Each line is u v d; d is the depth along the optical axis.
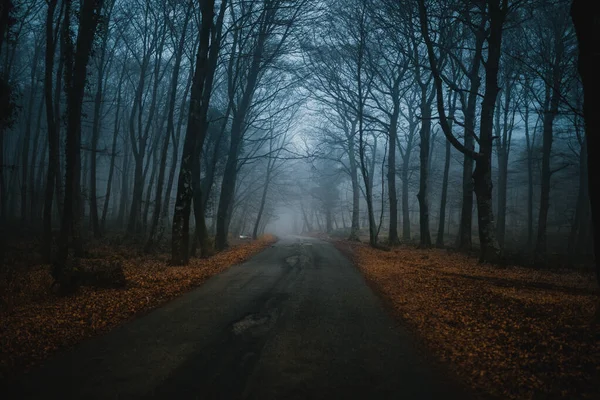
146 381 4.64
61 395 4.24
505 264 15.57
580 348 5.49
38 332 6.35
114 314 7.73
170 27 22.11
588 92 6.20
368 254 22.30
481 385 4.72
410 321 7.66
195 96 15.54
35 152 28.98
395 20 20.27
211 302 9.16
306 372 5.02
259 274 13.91
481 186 16.56
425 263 17.36
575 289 10.73
